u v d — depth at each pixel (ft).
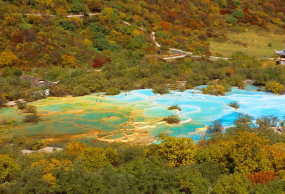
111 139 154.51
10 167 96.58
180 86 258.37
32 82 254.88
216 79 291.38
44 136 160.97
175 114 190.08
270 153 100.53
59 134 163.84
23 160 107.34
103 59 322.55
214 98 228.22
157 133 162.81
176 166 106.42
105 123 179.93
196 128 167.84
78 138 157.69
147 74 283.18
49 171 93.09
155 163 99.66
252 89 264.52
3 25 304.50
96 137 158.81
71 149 119.44
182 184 86.53
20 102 212.23
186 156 105.60
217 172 93.97
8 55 280.31
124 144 140.97
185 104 212.64
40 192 83.56
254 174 91.56
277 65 311.27
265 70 292.81
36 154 118.52
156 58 336.08
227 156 101.19
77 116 193.36
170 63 320.70
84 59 317.83
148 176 90.89
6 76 267.39
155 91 245.45
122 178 88.84
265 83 266.77
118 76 285.23
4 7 322.14
